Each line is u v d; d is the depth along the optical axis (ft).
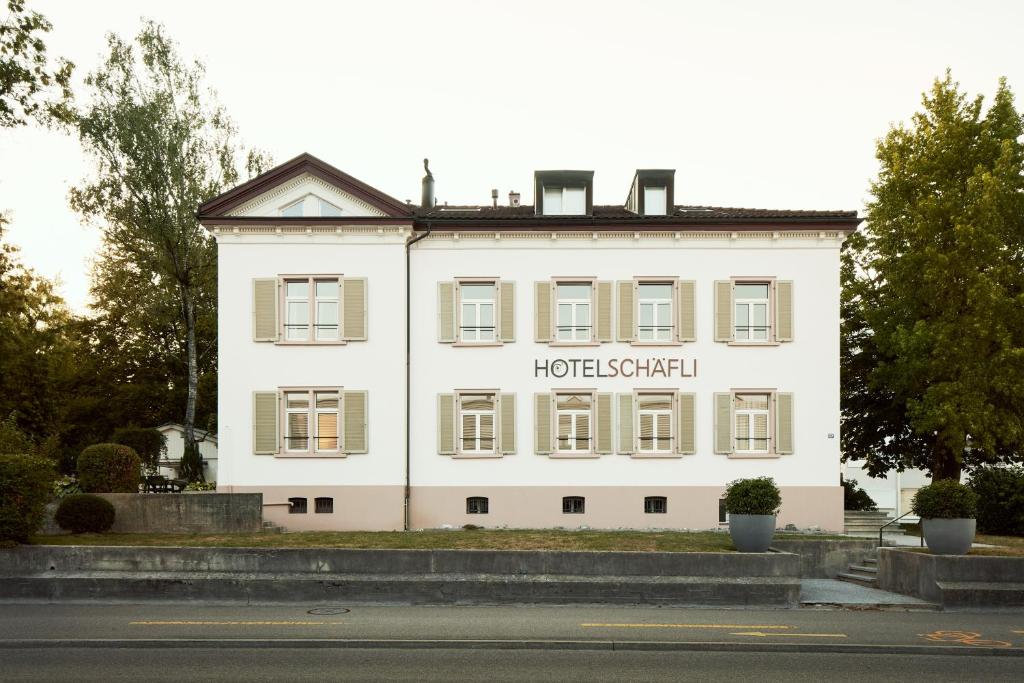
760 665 36.11
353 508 83.46
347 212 85.51
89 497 67.77
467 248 86.74
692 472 85.40
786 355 86.07
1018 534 73.92
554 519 85.10
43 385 133.49
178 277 108.37
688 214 91.81
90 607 50.34
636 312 86.53
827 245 86.12
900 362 91.56
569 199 90.94
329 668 34.99
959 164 90.17
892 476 127.85
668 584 52.08
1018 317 84.89
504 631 42.52
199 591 52.29
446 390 85.92
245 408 84.17
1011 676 34.47
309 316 84.99
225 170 109.81
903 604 51.93
